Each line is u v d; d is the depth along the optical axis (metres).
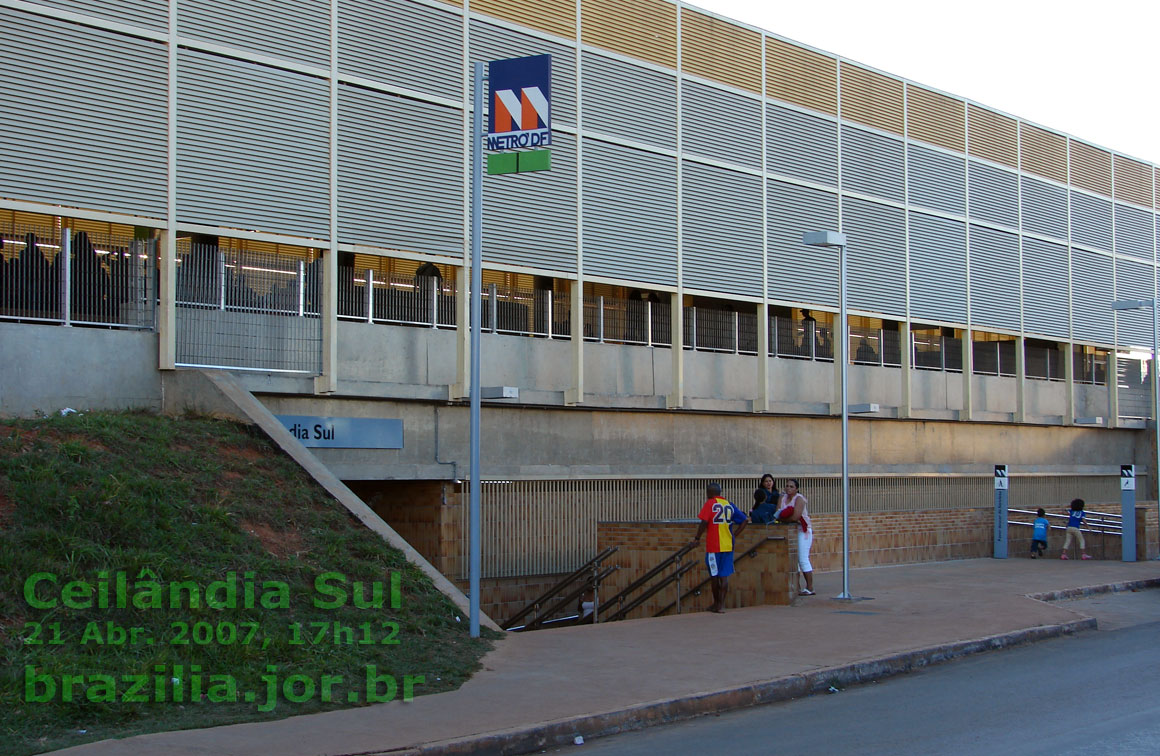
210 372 17.31
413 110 20.31
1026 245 32.88
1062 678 12.30
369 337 19.91
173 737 8.61
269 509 13.91
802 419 26.98
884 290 28.39
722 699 10.74
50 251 16.66
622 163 23.19
